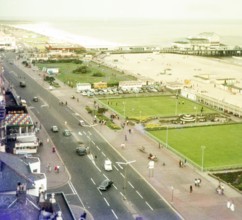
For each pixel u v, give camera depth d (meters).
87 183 194.12
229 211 170.25
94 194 182.88
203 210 170.75
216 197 183.00
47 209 120.69
